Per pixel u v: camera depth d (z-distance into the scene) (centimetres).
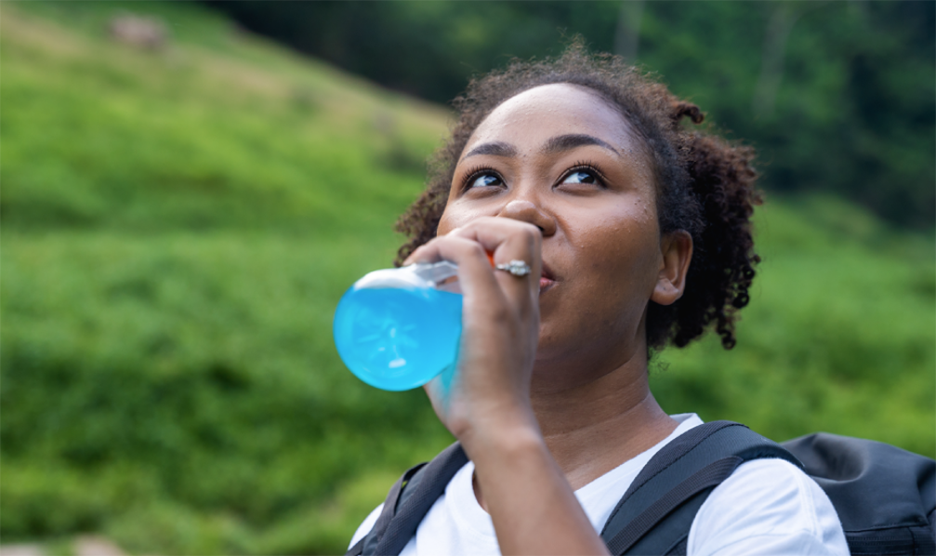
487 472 71
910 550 108
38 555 537
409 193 2138
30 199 1383
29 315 835
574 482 110
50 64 2188
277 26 4088
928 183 4172
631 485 97
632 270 107
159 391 737
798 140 3922
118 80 2272
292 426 745
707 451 96
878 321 1377
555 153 110
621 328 108
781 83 4112
